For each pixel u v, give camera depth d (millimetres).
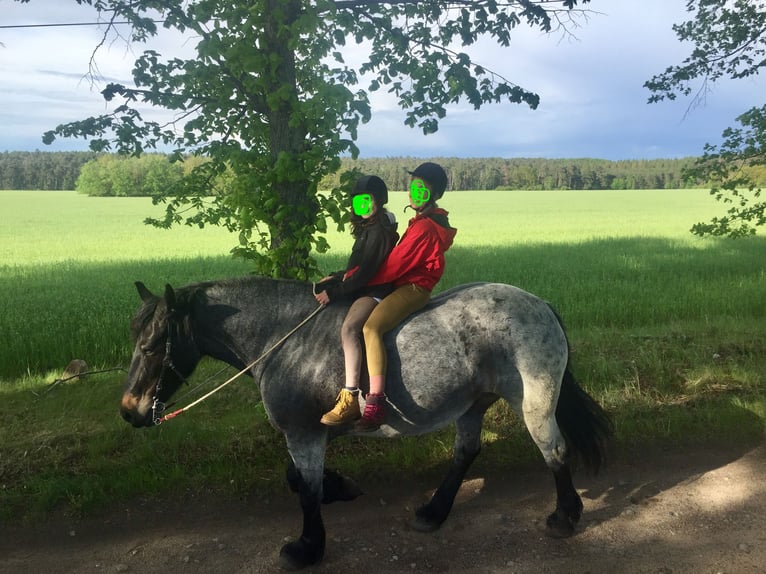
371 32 6008
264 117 5922
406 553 3736
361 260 3514
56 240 27797
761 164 10359
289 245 5551
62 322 9141
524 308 3756
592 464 4074
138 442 5195
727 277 13648
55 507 4320
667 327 8844
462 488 4625
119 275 15281
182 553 3775
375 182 3529
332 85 5105
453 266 16688
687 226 34062
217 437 5242
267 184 5426
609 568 3521
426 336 3617
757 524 3957
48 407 6004
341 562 3648
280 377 3646
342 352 3557
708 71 10523
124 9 5359
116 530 4070
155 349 3605
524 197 78250
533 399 3645
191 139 5727
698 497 4363
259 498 4473
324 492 4320
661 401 6172
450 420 3742
